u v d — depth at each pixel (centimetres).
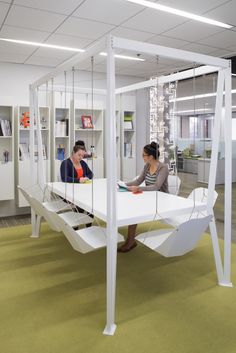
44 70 549
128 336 198
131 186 350
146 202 281
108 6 313
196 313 225
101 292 257
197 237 230
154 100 645
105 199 289
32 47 443
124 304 237
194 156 698
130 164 618
